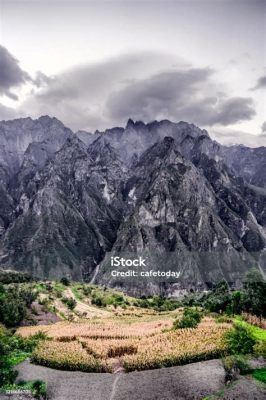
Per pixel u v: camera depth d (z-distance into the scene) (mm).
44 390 39438
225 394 35312
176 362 44062
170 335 56312
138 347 51406
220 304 82938
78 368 45344
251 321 65812
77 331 67750
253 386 36594
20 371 45750
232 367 39812
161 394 37000
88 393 39000
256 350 45000
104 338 60906
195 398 35594
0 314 82688
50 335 65062
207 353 44781
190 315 69812
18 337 64938
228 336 48469
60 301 123812
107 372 44438
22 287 127438
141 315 109750
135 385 39688
